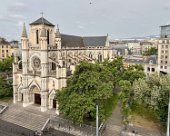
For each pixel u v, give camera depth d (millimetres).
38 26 71562
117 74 83125
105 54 106375
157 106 46500
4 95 80188
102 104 60000
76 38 102125
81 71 57031
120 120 56750
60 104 56781
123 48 198250
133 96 63000
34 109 67812
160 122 51656
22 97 76125
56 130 55688
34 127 57219
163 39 110000
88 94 53594
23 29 69812
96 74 57469
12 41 180125
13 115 64438
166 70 110438
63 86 65625
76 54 93625
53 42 76625
